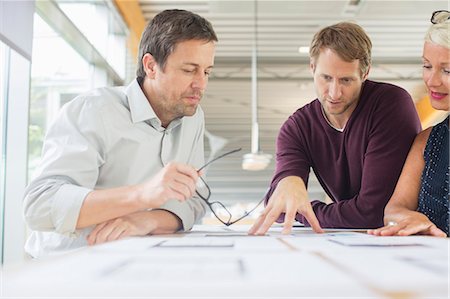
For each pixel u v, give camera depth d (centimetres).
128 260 47
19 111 242
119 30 446
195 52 116
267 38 558
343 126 137
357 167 137
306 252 55
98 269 40
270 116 731
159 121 123
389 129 127
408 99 134
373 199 124
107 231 95
